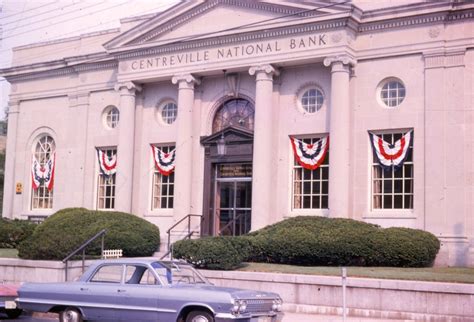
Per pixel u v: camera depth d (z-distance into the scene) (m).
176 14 30.17
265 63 27.70
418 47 25.61
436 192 24.70
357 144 26.66
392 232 22.62
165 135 31.70
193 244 20.95
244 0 28.48
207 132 30.36
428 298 16.91
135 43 31.25
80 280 15.34
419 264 22.47
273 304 14.50
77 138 35.00
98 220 26.66
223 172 29.83
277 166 28.14
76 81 35.53
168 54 30.47
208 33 28.92
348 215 26.12
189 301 13.71
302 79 28.05
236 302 13.38
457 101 24.78
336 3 25.83
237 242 21.69
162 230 30.88
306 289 18.69
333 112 26.11
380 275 18.84
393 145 25.97
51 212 35.97
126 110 31.72
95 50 35.22
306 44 26.84
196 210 30.02
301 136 28.02
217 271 20.39
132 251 26.39
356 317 17.56
